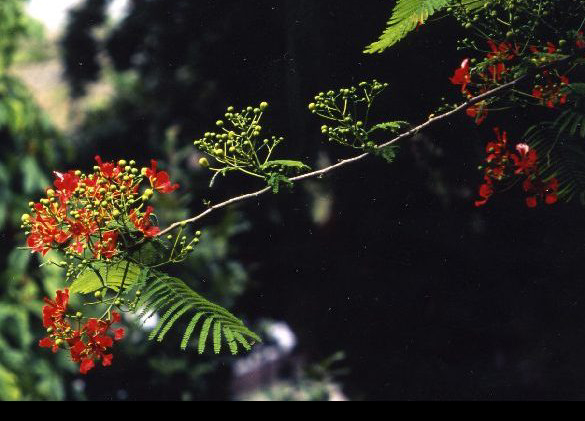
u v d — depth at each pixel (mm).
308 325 7297
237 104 7230
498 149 2471
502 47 2418
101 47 8328
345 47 5898
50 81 8953
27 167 7293
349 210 6738
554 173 2424
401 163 6172
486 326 6488
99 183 2135
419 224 6414
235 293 7086
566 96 2363
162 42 7609
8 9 7781
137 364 6844
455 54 5109
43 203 2119
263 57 6805
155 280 2104
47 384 6742
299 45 6199
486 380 6520
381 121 5730
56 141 7684
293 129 6637
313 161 6656
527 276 6156
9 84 7543
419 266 6625
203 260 7023
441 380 6809
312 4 5977
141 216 2141
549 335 6246
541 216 5953
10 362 6676
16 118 7383
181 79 7629
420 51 5289
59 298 2127
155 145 7852
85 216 2117
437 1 2236
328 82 6098
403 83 5543
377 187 6531
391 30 2240
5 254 7102
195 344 6910
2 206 7082
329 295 7199
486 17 2400
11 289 6902
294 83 6422
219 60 7121
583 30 2439
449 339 6672
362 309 7020
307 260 7148
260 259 7457
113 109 8195
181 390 6855
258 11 6746
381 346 6941
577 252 5961
